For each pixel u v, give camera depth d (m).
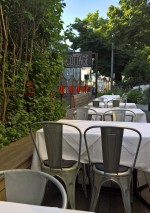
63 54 6.02
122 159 2.51
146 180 3.22
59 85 6.35
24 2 3.87
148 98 11.25
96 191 2.42
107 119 4.52
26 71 4.35
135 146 2.48
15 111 4.01
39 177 1.53
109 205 2.65
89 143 2.59
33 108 4.61
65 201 1.28
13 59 4.01
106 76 22.02
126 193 2.36
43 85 4.97
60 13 5.03
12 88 3.89
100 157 2.58
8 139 3.60
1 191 2.15
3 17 3.73
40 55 4.90
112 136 2.29
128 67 20.77
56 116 5.60
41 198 1.50
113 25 11.38
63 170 2.47
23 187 1.55
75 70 13.31
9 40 4.04
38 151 2.71
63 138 2.67
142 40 10.69
